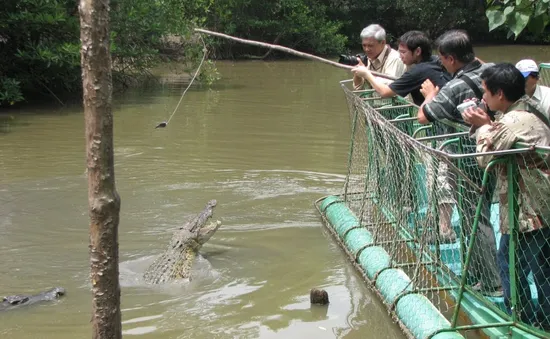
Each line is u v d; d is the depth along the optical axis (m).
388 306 5.71
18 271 6.58
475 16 34.31
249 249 7.25
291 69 24.20
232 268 6.73
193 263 6.73
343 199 8.31
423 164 6.01
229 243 7.43
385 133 6.50
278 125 13.48
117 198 3.43
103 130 3.32
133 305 5.86
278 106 15.70
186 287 6.27
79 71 16.67
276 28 28.75
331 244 7.44
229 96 17.22
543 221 4.52
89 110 3.30
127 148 11.52
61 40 16.28
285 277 6.52
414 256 6.34
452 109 5.59
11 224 7.85
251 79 20.97
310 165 10.48
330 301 5.98
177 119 14.09
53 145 11.66
